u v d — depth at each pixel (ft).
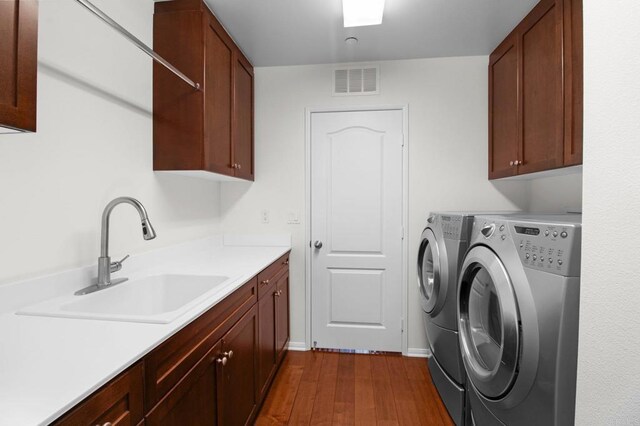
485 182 8.17
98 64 4.64
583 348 2.35
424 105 8.30
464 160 8.22
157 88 5.84
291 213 8.70
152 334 2.87
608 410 2.10
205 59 5.74
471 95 8.18
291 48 7.70
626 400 1.94
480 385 4.09
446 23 6.65
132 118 5.35
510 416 3.58
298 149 8.66
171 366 3.04
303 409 6.17
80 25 4.32
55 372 2.22
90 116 4.50
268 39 7.26
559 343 2.93
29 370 2.24
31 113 2.52
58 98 3.99
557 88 5.25
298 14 6.31
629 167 1.93
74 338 2.78
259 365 5.89
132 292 4.66
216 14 6.29
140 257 5.45
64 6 4.07
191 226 7.26
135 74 5.42
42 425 1.72
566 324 2.91
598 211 2.21
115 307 4.32
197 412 3.56
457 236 5.77
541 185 7.55
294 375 7.41
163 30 5.80
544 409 3.06
